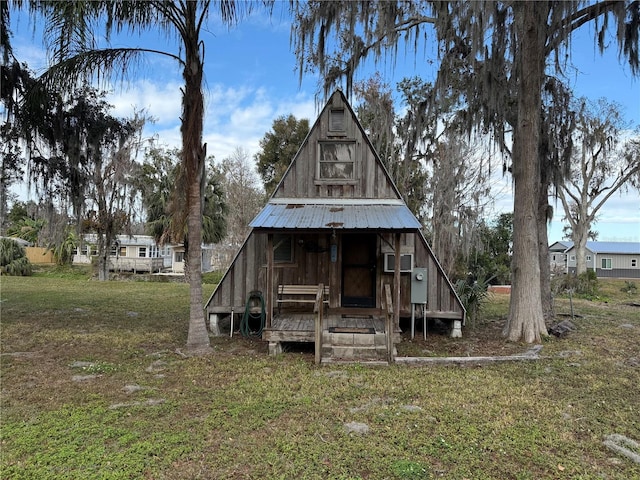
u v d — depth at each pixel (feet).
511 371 19.97
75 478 10.17
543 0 24.68
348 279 29.55
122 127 33.88
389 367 20.62
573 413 14.75
